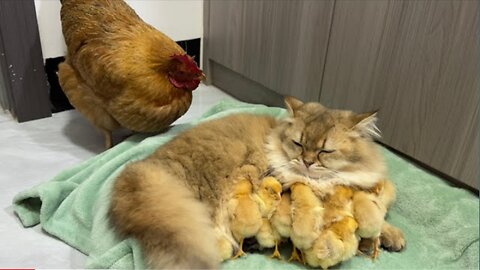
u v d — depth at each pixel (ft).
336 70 1.95
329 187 1.38
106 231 1.37
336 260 1.30
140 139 1.84
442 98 1.62
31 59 2.09
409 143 1.79
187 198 1.34
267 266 1.38
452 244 1.49
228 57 2.51
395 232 1.46
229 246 1.36
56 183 1.58
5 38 1.99
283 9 2.08
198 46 2.68
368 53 1.80
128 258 1.30
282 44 2.15
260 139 1.51
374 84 1.82
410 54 1.66
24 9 1.98
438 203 1.61
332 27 1.90
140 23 1.83
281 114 1.90
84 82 1.80
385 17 1.69
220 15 2.46
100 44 1.70
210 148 1.44
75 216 1.51
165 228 1.23
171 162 1.41
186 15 2.54
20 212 1.56
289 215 1.31
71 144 2.04
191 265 1.21
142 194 1.30
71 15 1.77
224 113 1.97
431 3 1.55
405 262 1.42
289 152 1.42
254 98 2.52
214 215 1.39
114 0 1.84
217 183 1.41
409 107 1.73
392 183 1.62
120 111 1.73
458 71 1.55
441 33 1.55
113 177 1.53
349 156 1.39
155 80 1.69
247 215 1.31
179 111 1.81
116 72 1.66
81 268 1.40
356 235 1.34
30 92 2.15
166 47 1.77
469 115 1.56
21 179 1.78
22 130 2.13
